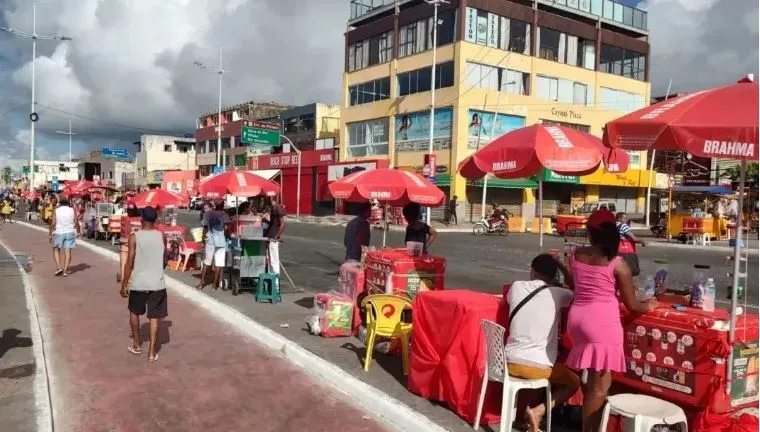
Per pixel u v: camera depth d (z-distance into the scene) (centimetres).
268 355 722
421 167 3966
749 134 353
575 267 434
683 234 2672
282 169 5228
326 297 807
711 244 2598
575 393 500
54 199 3075
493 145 599
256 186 1116
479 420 486
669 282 1267
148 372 645
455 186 3716
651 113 407
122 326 852
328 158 4594
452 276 1430
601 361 412
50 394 571
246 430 498
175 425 504
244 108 7212
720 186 2848
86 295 1098
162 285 698
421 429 488
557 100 4191
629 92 4669
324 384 619
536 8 4041
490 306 511
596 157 550
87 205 2478
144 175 9019
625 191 4759
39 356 682
